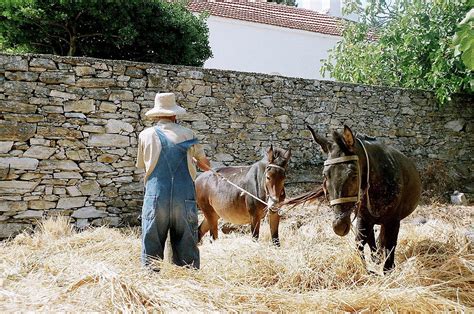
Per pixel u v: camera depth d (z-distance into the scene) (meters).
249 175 5.96
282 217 7.93
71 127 8.48
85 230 7.93
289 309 3.32
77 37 11.56
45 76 8.30
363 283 4.04
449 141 12.07
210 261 4.58
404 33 11.41
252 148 10.16
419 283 3.79
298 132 10.67
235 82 9.99
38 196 8.22
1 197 7.99
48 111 8.32
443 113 12.02
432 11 11.17
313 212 8.15
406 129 11.71
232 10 16.36
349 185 3.71
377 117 11.45
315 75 16.77
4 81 8.03
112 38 11.78
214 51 15.37
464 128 12.18
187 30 12.53
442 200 10.09
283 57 16.30
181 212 3.84
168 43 12.27
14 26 11.02
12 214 8.04
